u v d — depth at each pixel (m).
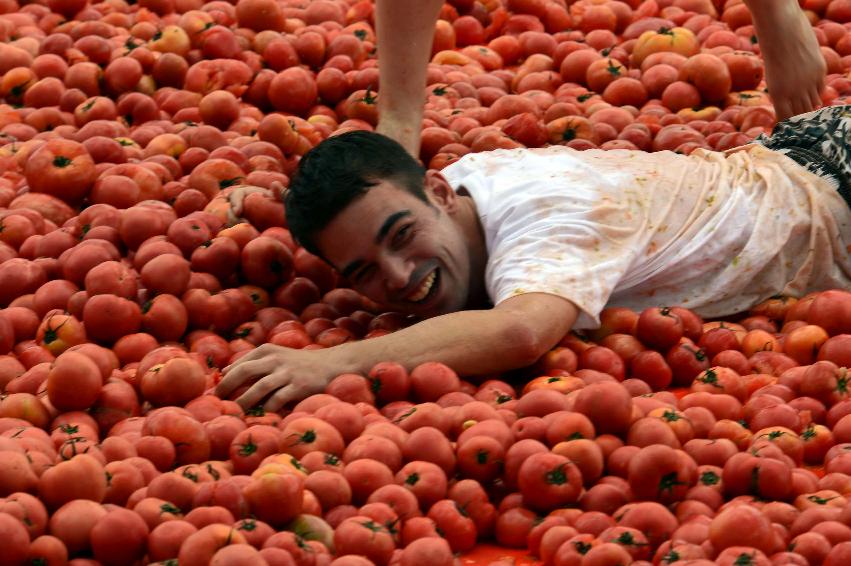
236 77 7.57
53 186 6.14
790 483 3.88
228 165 6.28
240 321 5.38
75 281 5.38
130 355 4.97
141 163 6.37
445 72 8.13
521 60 8.73
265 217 5.85
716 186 5.50
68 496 3.69
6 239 5.81
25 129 7.21
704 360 5.02
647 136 6.95
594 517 3.76
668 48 8.02
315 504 3.78
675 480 3.88
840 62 8.27
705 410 4.38
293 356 4.63
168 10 9.14
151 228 5.68
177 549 3.51
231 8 8.88
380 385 4.57
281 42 7.93
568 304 4.88
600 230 5.12
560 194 5.18
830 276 5.49
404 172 4.99
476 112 7.41
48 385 4.39
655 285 5.39
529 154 5.64
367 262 4.93
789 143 5.85
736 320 5.53
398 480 3.96
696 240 5.36
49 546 3.51
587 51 8.06
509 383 4.96
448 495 3.99
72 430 4.23
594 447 4.02
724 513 3.49
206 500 3.69
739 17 8.95
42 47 8.04
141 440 4.09
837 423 4.37
